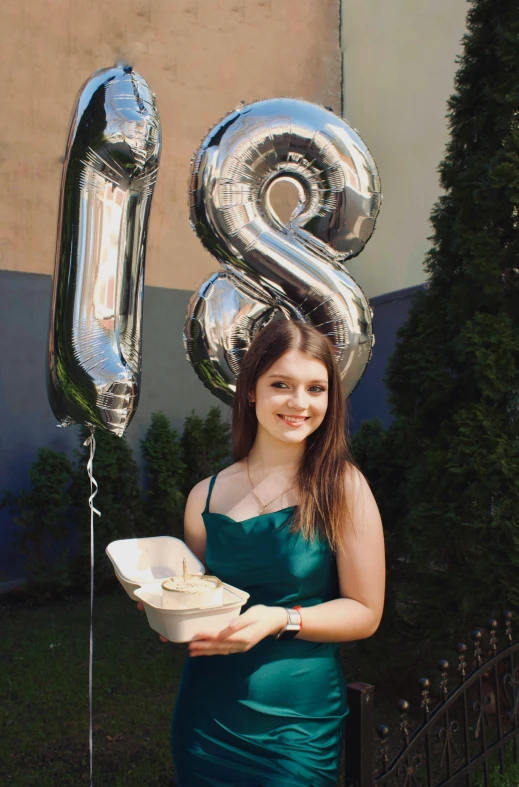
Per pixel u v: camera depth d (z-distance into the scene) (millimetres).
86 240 1790
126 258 1849
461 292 3305
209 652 1349
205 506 1744
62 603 5828
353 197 2137
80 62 6238
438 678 3508
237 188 2049
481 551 3074
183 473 6430
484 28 3256
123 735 3498
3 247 5977
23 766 3191
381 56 6914
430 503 3279
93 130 1755
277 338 1621
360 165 2125
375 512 1597
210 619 1343
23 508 5766
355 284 2195
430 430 3523
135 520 6199
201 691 1591
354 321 2158
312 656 1555
